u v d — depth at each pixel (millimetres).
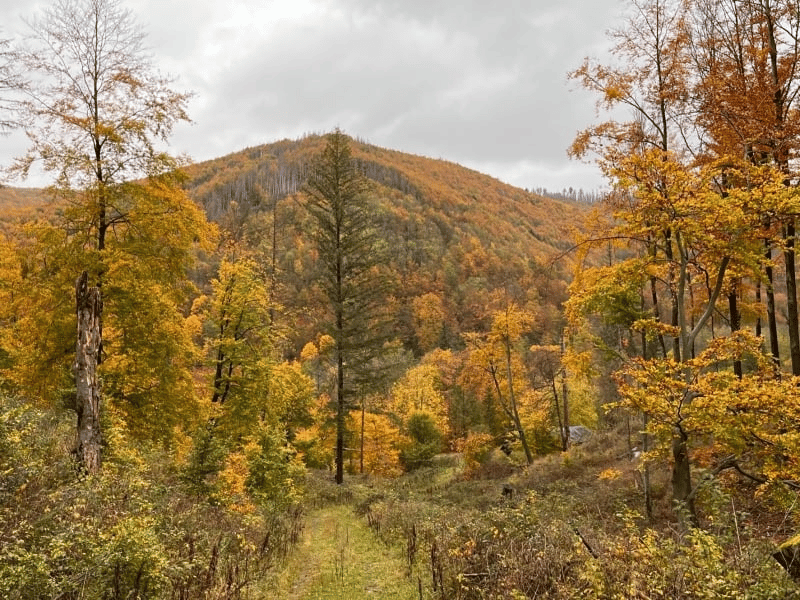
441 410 44656
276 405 20453
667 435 9195
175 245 13273
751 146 10500
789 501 7664
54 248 11859
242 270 18594
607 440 23734
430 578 7547
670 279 13000
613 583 4941
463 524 9344
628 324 12453
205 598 5457
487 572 6594
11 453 6051
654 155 9672
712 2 11914
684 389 9008
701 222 9438
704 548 5086
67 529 4852
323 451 31750
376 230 27359
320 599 7047
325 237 26406
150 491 8234
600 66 12344
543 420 29156
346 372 25922
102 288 12297
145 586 4949
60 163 11539
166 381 13602
